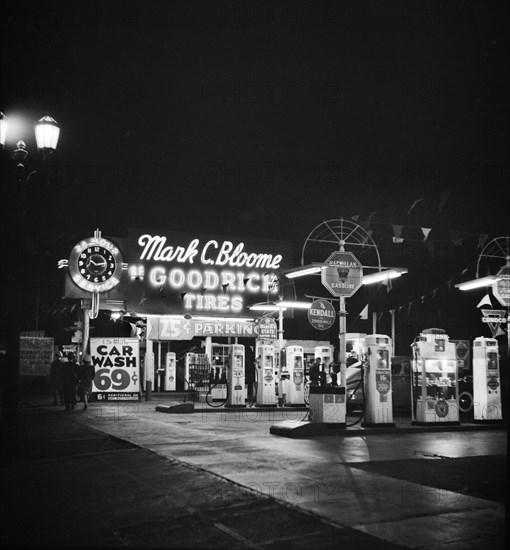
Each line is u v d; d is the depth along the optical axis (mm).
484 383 17766
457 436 15430
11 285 11711
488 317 22109
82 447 12414
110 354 26047
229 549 5961
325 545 5992
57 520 7102
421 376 17047
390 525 6625
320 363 25922
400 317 34906
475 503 7625
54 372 23984
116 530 6688
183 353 41250
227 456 10984
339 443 13430
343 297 17078
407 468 10312
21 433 11750
